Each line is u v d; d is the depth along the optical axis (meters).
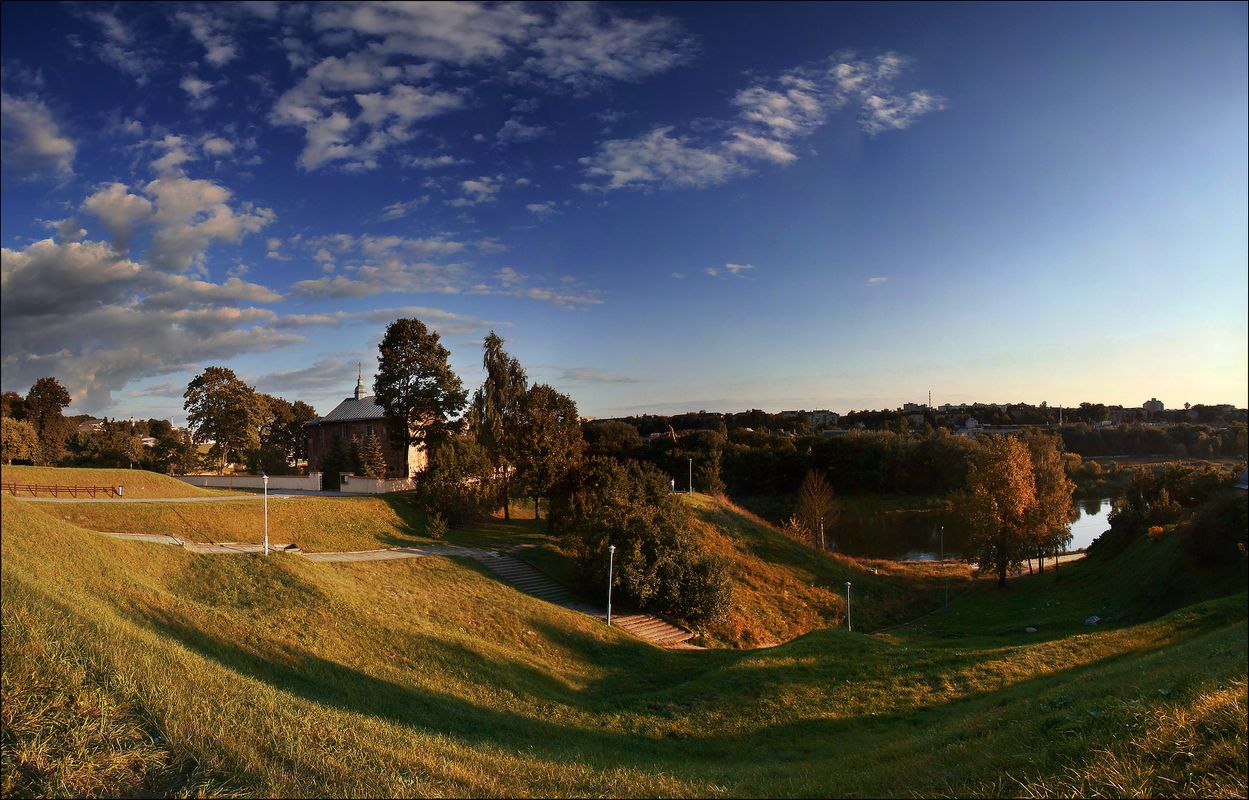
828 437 116.06
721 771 15.14
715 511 59.56
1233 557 36.94
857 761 14.82
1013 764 11.66
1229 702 11.33
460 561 41.34
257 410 72.69
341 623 25.59
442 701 20.31
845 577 53.72
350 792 8.82
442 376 59.47
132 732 9.24
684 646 37.88
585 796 10.59
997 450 53.91
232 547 32.41
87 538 25.39
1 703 9.31
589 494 47.62
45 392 83.44
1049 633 36.50
